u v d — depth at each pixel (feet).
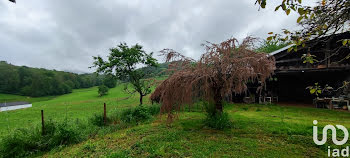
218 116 16.49
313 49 29.76
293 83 40.57
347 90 27.96
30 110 45.34
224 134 14.34
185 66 16.52
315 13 6.08
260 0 5.25
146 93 27.81
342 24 6.57
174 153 10.90
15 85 107.45
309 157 10.05
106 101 58.70
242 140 12.86
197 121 19.22
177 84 14.74
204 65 14.89
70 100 77.61
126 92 29.99
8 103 78.95
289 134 13.89
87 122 18.65
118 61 27.14
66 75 137.90
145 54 29.22
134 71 27.96
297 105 31.30
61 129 14.16
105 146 12.92
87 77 153.38
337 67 25.62
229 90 14.57
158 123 19.04
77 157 11.27
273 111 25.43
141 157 10.59
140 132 15.76
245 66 13.80
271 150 11.03
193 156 10.43
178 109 15.28
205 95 16.25
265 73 14.12
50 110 43.73
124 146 12.67
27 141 12.60
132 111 21.34
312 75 36.40
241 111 25.95
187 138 13.60
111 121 18.99
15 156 11.76
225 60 14.51
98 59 27.94
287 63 33.40
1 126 24.82
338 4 6.19
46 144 13.08
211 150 11.19
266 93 37.04
